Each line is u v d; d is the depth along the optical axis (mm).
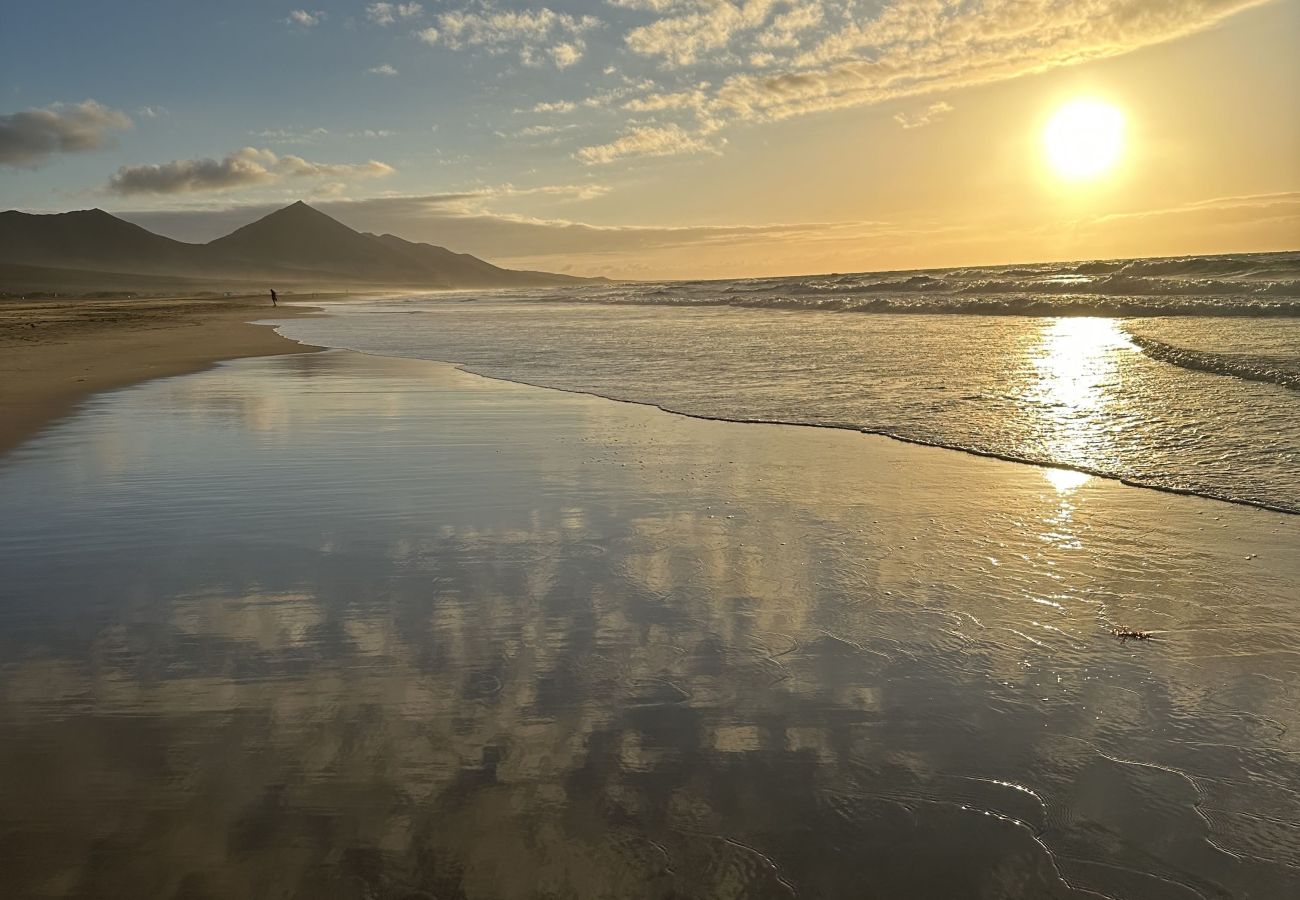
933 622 3719
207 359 16812
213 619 3822
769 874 2170
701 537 4957
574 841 2291
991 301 23000
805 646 3488
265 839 2293
